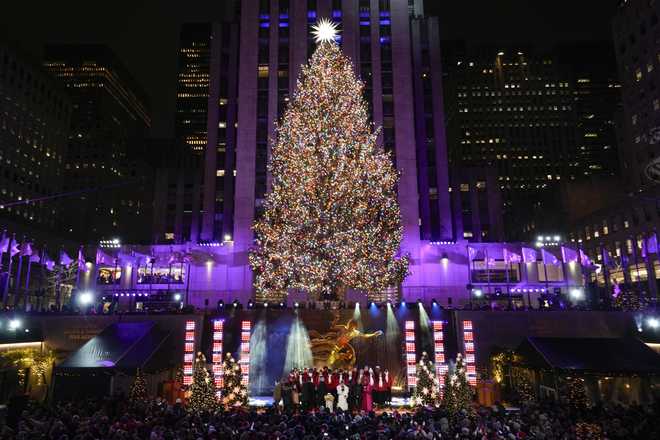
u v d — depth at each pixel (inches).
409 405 1249.4
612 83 7116.1
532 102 6678.2
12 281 2844.5
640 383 1294.3
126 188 6304.1
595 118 6968.5
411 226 2618.1
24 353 1544.0
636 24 3376.0
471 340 1353.3
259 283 2299.5
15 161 4143.7
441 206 2790.4
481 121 6619.1
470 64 6806.1
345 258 1966.0
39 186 4503.0
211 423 761.6
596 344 1342.3
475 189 3432.6
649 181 3225.9
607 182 3838.6
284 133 2196.1
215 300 2536.9
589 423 848.3
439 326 1326.3
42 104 4596.5
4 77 4030.5
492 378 1486.2
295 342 1626.5
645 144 3267.7
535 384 1359.5
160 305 2506.2
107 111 6968.5
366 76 2844.5
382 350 1630.2
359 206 2028.8
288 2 2950.3
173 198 3641.7
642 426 794.8
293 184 2037.4
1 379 1462.8
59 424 712.4
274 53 2869.1
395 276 2231.8
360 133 2215.8
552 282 2519.7
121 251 2635.3
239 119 2783.0
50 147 4717.0
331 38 2760.8
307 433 705.6
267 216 2314.2
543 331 1635.1
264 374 1593.3
